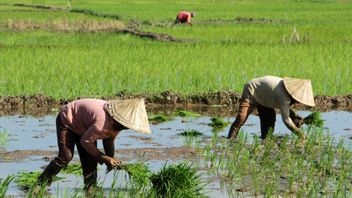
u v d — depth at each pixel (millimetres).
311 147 17219
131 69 30578
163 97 25594
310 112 24219
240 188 13727
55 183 13891
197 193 12688
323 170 15242
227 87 27234
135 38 48844
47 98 24719
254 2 122750
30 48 38750
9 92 25781
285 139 17172
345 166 15672
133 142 18453
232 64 32344
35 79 27516
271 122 18734
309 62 33188
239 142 17484
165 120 22000
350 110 24750
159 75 29016
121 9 93000
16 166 15461
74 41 46219
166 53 36844
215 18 75938
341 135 19797
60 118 12812
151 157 16562
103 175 14656
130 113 12383
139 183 12820
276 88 17891
